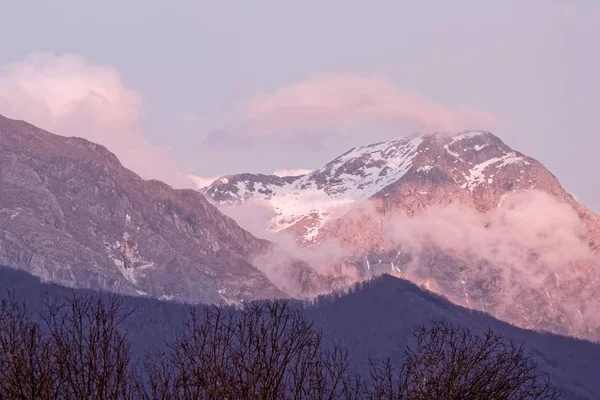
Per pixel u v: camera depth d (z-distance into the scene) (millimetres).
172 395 50281
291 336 53812
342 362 54000
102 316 50719
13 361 47781
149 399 49906
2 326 48562
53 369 48625
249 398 51281
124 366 49812
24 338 48750
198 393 50719
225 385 51344
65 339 49594
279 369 52406
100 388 48500
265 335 53250
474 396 53812
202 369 51312
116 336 50750
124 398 49031
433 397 53562
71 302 51625
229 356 52625
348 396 52500
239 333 53406
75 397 48156
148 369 51188
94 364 49156
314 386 51906
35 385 47656
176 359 52219
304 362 53000
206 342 52719
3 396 47156
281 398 51969
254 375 52000
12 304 49875
